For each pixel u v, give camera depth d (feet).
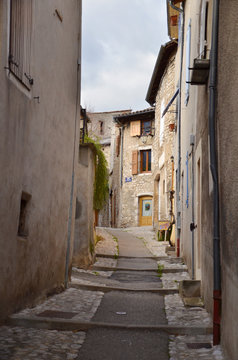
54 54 24.86
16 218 19.33
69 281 29.14
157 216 75.25
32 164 21.35
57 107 25.73
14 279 19.24
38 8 21.77
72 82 29.71
